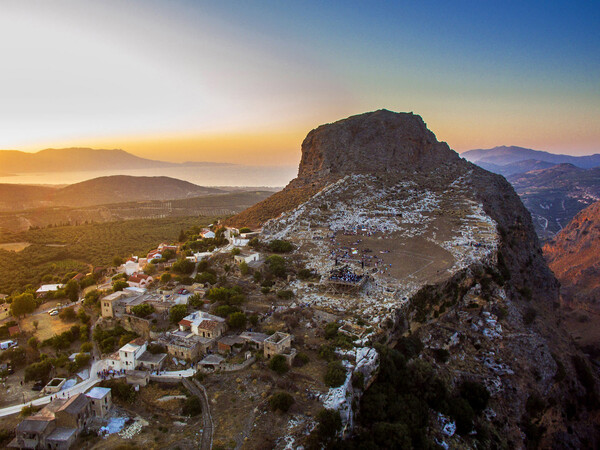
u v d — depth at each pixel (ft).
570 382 454.40
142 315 383.86
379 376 317.63
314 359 314.55
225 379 302.66
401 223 636.89
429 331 403.13
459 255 502.38
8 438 268.00
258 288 442.09
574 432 429.79
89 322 422.82
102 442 259.19
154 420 277.44
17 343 387.34
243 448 236.84
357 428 275.59
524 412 384.06
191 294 426.10
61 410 265.75
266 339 321.73
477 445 326.44
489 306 447.01
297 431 245.65
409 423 295.07
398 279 444.14
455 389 361.30
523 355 412.98
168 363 331.36
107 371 327.67
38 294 517.14
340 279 431.02
